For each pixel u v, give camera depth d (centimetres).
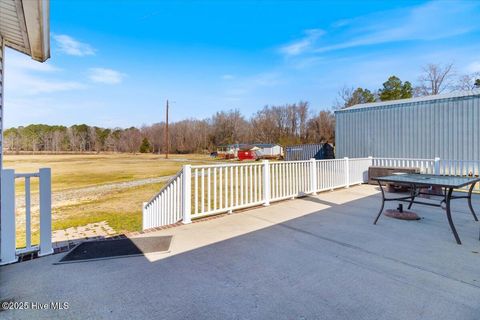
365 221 414
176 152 5906
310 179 646
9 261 253
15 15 249
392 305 188
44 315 174
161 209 480
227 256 277
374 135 1259
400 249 296
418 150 1109
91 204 818
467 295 200
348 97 3675
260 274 236
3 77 312
